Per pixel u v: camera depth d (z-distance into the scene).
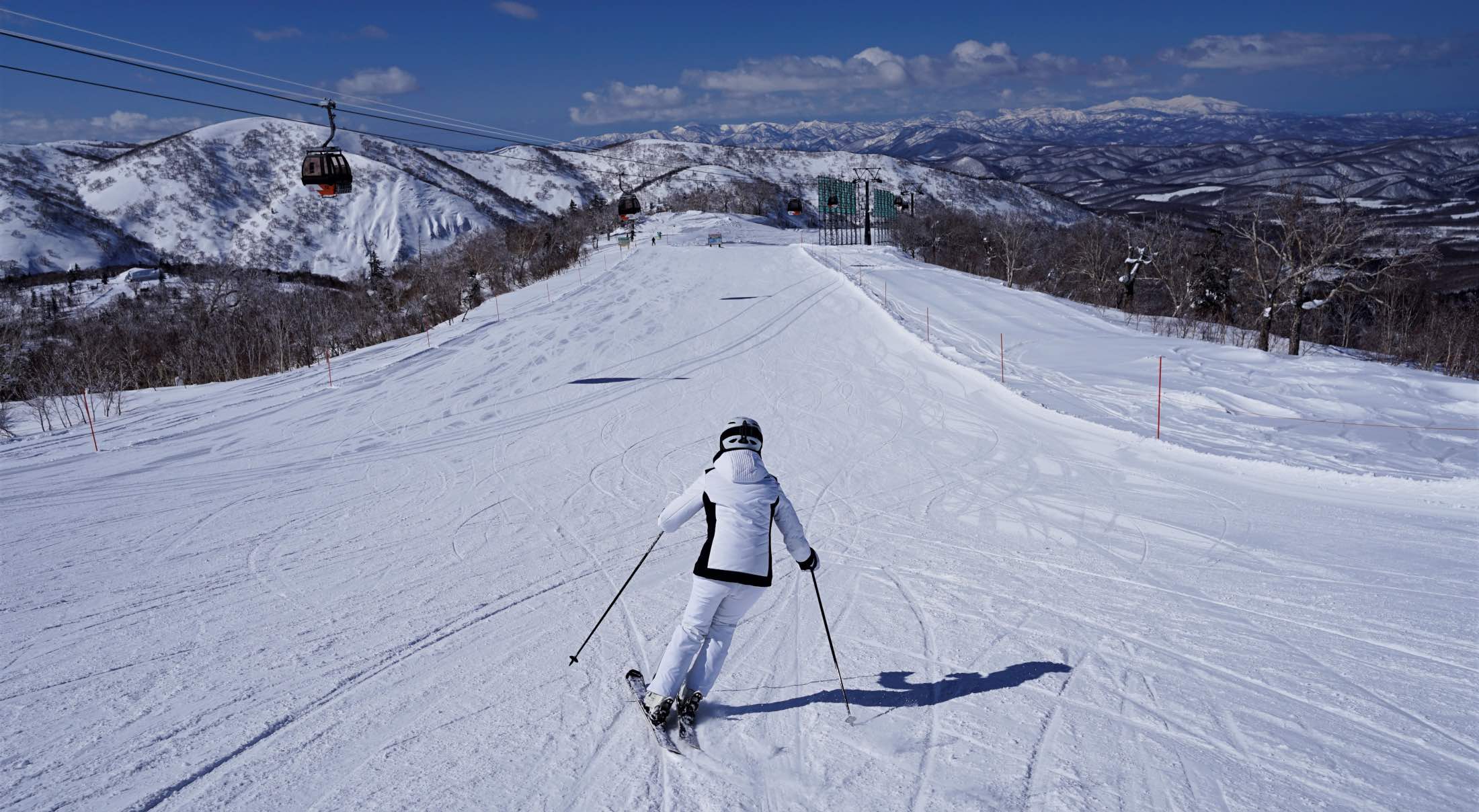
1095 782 3.69
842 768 3.88
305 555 7.96
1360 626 5.49
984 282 41.41
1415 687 4.59
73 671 5.24
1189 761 3.86
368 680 5.01
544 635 5.72
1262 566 6.88
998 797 3.58
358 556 7.88
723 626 4.32
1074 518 8.63
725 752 4.06
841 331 25.09
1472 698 4.44
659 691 4.17
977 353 21.06
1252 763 3.83
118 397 18.86
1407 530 7.75
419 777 3.86
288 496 10.55
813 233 108.12
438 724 4.41
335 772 3.93
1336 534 7.71
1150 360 19.27
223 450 13.53
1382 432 12.41
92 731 4.39
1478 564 6.71
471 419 15.66
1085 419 13.39
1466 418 13.34
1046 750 3.99
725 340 24.27
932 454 11.98
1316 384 16.39
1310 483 9.70
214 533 8.84
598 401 17.05
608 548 8.00
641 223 103.50
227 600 6.66
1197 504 9.00
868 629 5.67
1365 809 3.44
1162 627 5.58
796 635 5.59
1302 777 3.70
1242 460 10.50
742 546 4.18
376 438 14.27
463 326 29.14
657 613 6.11
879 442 12.91
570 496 10.26
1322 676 4.75
